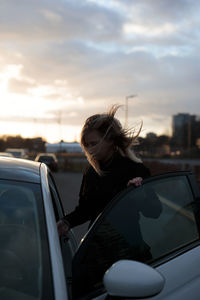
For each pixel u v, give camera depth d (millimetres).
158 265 2174
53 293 1600
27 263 1733
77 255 1843
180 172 2680
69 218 2547
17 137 108438
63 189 16500
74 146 90062
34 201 2014
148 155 72062
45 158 34812
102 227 1986
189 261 2289
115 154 2555
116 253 2033
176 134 109250
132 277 1570
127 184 2287
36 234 1850
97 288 1844
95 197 2559
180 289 2061
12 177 2135
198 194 2730
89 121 2531
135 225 2195
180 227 2508
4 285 1663
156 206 2295
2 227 1896
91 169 2641
